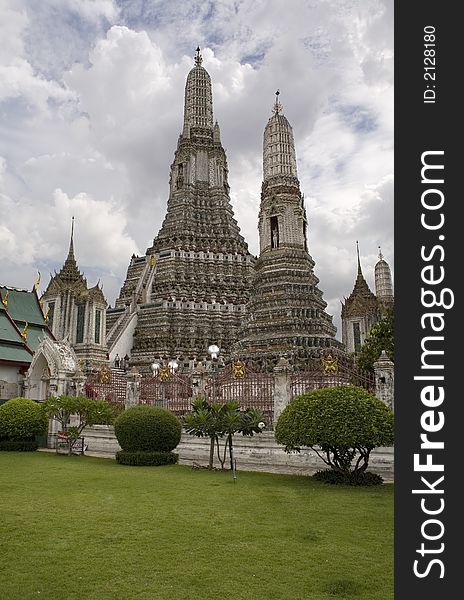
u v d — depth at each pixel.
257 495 15.46
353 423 17.34
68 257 83.94
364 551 10.00
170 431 24.31
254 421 20.41
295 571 8.88
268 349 50.72
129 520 12.18
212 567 9.03
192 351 77.19
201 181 96.00
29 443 29.41
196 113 100.19
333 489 16.67
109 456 27.64
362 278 83.69
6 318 41.59
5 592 7.86
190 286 84.19
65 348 34.91
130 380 33.31
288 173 63.00
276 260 60.22
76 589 8.00
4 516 12.52
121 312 88.44
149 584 8.23
